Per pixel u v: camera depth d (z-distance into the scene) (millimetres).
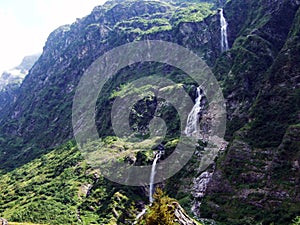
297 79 112000
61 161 182625
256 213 85250
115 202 123188
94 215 122750
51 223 122750
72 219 123562
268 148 98688
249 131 107500
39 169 187000
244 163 99062
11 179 188875
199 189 105000
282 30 154250
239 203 90625
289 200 82750
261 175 93250
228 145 110562
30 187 163875
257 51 145000
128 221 112812
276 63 119812
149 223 53219
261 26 157000
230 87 136000
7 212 140125
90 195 136375
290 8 158375
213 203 95688
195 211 97500
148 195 121938
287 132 95812
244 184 94312
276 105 110312
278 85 114688
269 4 171750
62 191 146625
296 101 107125
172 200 69375
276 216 81062
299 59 115688
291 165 89250
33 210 133250
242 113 123375
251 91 130625
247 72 136250
